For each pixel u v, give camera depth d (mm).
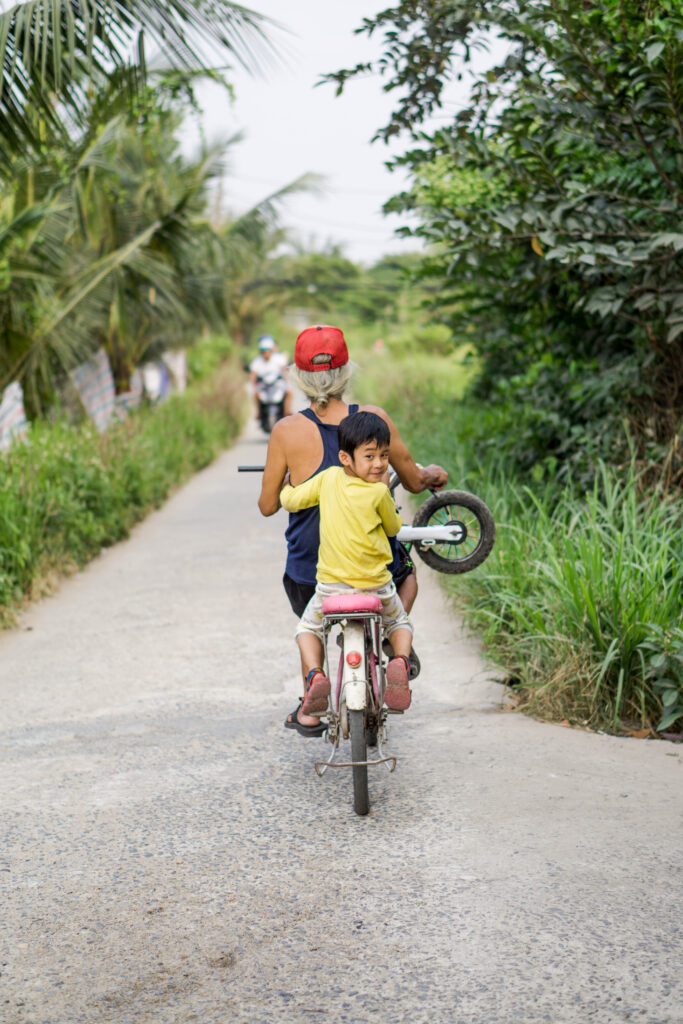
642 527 5551
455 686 5434
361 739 3711
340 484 3826
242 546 10211
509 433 8266
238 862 3518
